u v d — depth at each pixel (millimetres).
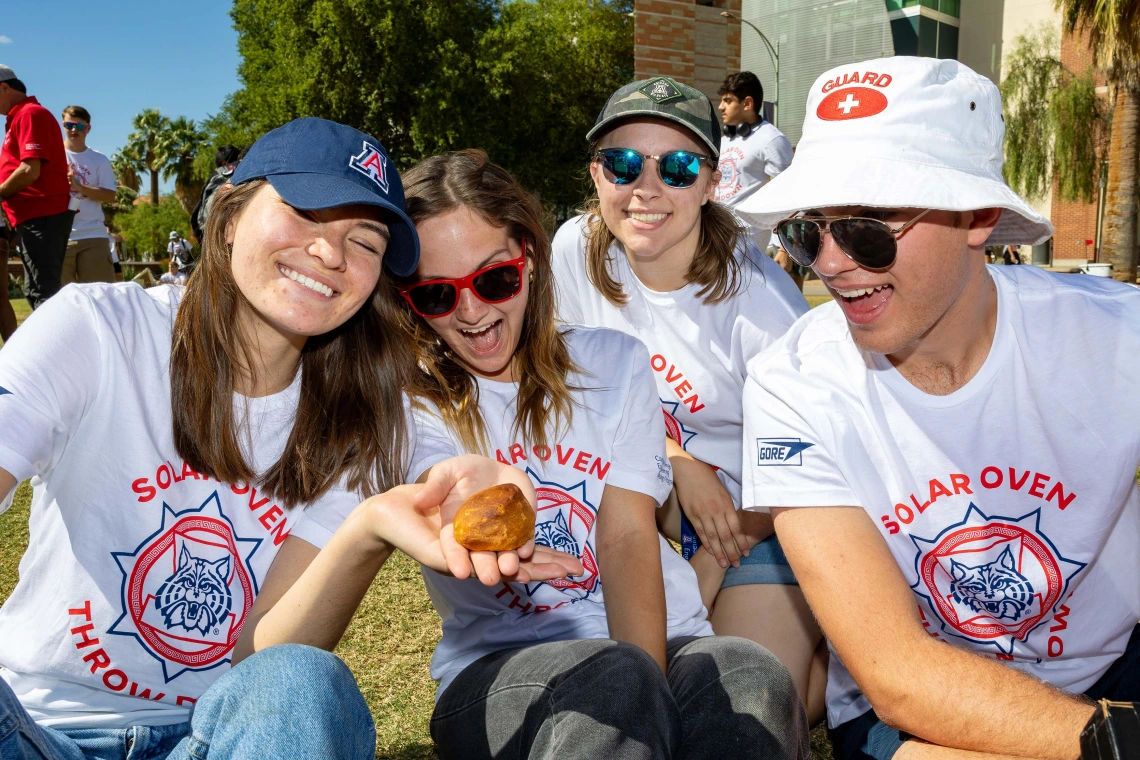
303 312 1597
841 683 2002
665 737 1377
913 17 27016
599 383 2115
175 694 1652
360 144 1664
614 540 2012
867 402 1742
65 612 1584
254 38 33875
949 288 1562
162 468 1636
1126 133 20016
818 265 1613
